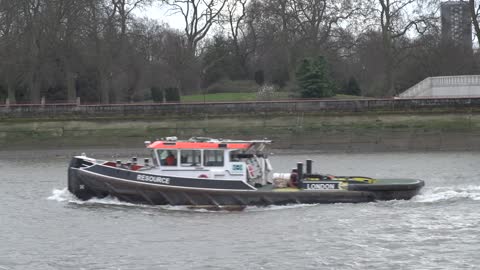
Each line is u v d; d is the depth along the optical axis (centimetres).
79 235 10531
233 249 9588
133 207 12344
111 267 8906
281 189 12294
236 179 12112
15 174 18150
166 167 12294
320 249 9544
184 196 12125
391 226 10706
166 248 9688
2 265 9100
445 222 10950
